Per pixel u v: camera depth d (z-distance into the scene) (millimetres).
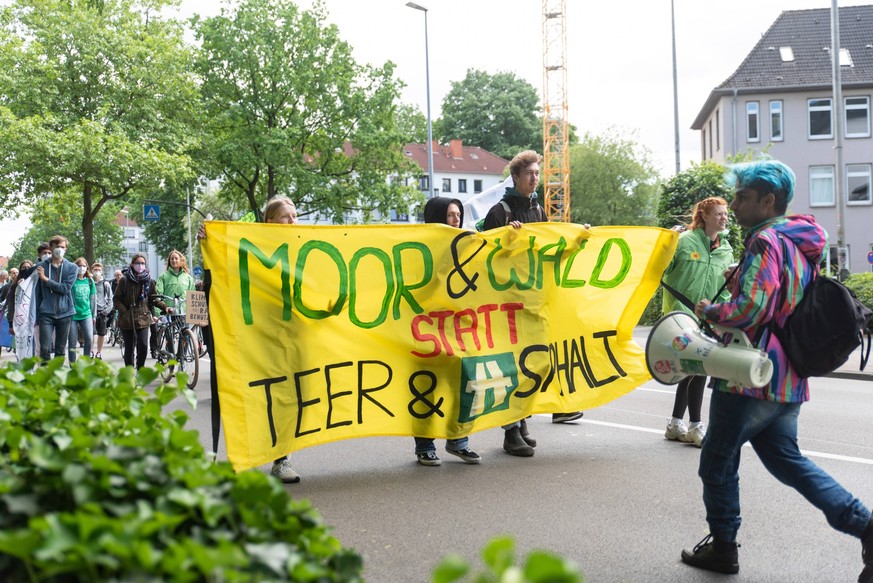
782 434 3729
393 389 5883
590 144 54219
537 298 6465
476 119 80250
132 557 1409
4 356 17766
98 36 31047
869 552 3525
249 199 37031
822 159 38938
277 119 37250
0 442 2092
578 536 4453
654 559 4090
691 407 6816
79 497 1653
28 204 29828
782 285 3564
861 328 3533
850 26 40906
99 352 17281
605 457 6398
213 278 5234
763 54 40438
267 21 36094
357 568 1739
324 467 6207
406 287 5922
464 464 6258
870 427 7641
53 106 30594
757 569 3965
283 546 1628
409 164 39062
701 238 6645
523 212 6789
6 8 31188
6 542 1388
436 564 4027
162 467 1835
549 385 6520
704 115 45094
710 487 3836
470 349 6141
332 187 37656
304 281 5520
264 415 5328
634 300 6840
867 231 38781
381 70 37719
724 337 3711
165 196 58844
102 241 83312
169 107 33094
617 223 53719
